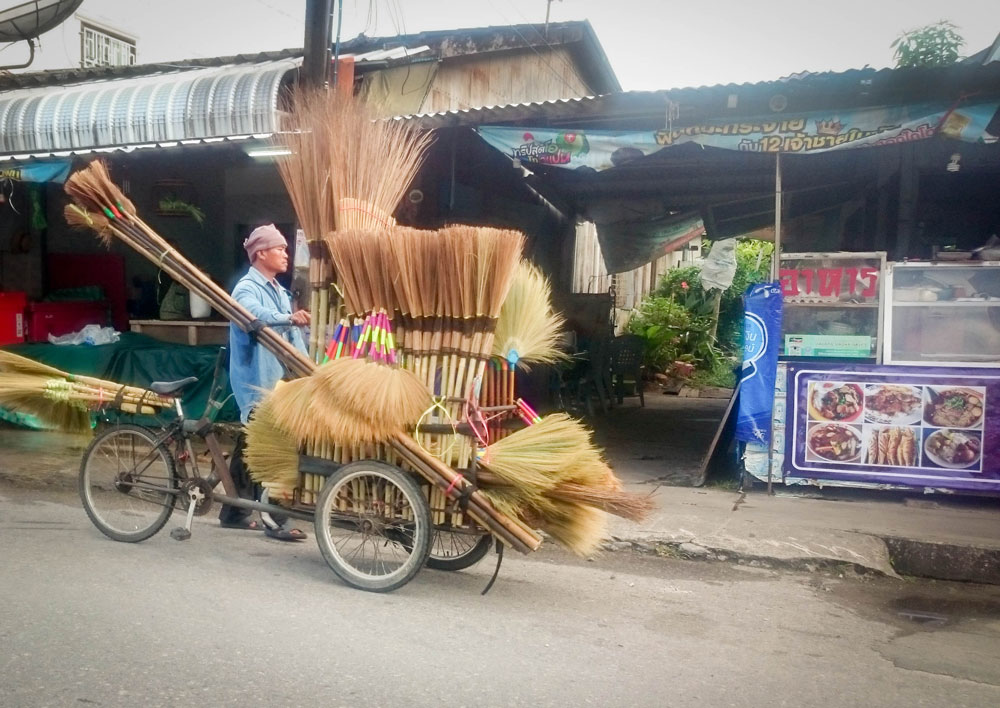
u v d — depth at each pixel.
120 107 7.25
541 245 10.42
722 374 14.66
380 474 3.99
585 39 13.63
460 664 3.28
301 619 3.67
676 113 6.02
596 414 10.40
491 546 4.70
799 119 5.77
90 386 4.77
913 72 5.39
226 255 8.66
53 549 4.57
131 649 3.29
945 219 8.73
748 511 5.52
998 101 5.44
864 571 4.66
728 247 14.02
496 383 4.27
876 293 5.88
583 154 6.14
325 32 6.57
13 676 3.02
